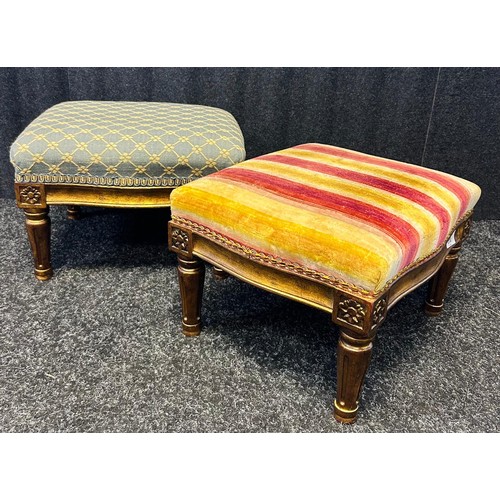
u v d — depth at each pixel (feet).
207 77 5.41
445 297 4.66
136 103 4.91
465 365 3.85
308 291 3.07
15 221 5.61
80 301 4.37
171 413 3.37
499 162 5.72
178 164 4.14
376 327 2.94
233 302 4.47
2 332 3.98
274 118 5.57
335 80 5.36
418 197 3.31
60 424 3.26
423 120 5.52
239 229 3.18
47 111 4.64
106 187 4.19
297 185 3.35
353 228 2.90
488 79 5.31
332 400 3.51
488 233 5.78
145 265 4.94
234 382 3.63
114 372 3.67
